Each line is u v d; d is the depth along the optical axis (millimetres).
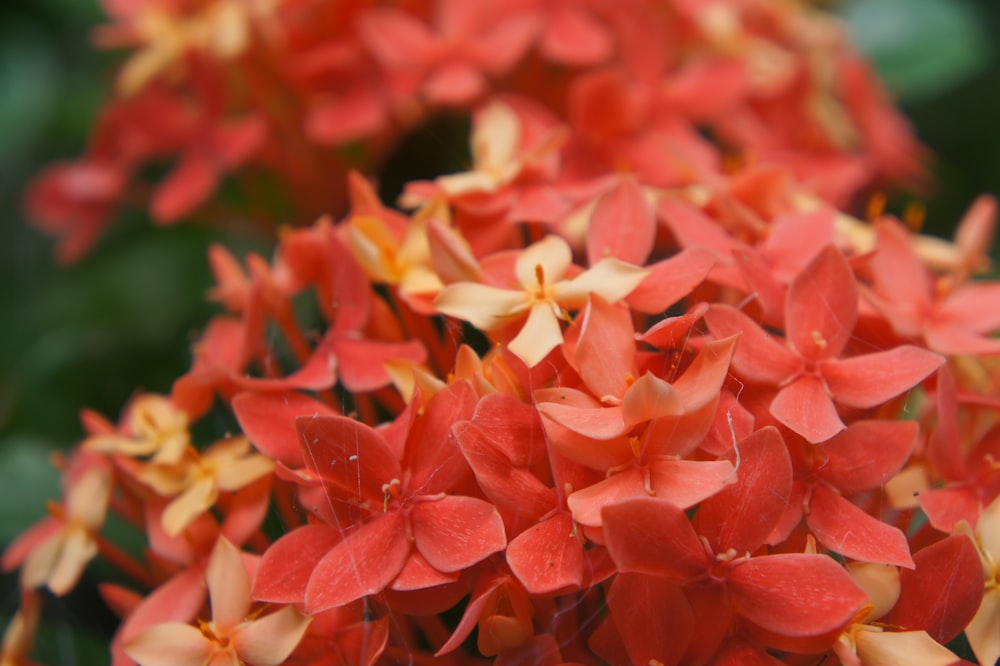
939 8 385
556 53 303
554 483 218
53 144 398
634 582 207
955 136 391
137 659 217
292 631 214
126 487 246
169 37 327
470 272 227
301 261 252
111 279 355
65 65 399
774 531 213
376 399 257
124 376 325
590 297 216
